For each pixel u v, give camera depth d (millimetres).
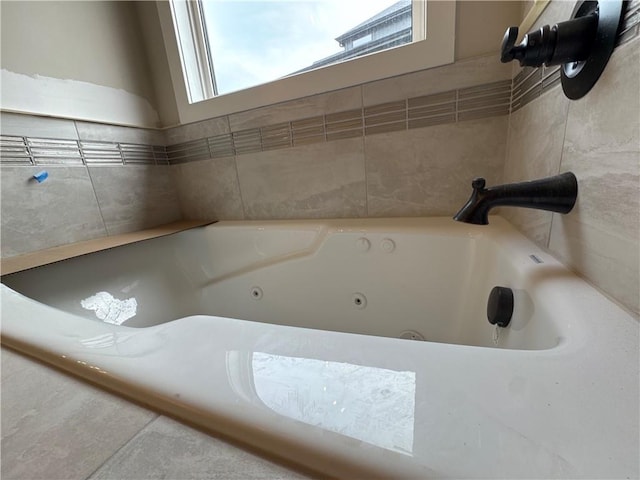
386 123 1031
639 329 303
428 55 928
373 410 214
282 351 290
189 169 1462
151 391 258
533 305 433
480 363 257
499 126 907
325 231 1018
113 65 1269
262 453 205
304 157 1189
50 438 241
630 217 330
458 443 186
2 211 932
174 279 1228
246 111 1251
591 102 408
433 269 849
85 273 959
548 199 460
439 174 1002
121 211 1284
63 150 1091
